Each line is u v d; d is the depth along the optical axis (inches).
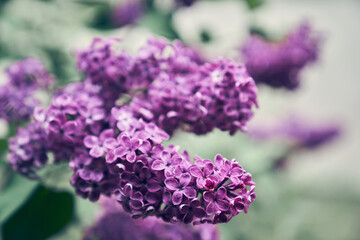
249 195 12.0
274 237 31.1
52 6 24.3
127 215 17.5
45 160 14.6
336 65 80.9
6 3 23.8
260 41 23.6
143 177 12.1
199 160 12.1
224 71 14.1
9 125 17.7
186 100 14.1
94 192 13.2
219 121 14.3
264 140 33.2
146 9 23.4
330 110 76.4
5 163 17.6
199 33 24.5
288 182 43.0
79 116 13.9
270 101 34.7
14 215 15.0
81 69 15.2
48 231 15.1
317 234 45.6
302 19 23.5
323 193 59.8
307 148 36.9
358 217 54.6
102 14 23.7
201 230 16.8
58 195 15.2
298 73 24.2
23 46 23.4
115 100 15.1
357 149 74.4
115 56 15.1
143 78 15.1
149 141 12.7
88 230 17.3
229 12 25.9
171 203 11.8
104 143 12.7
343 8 83.7
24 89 17.0
